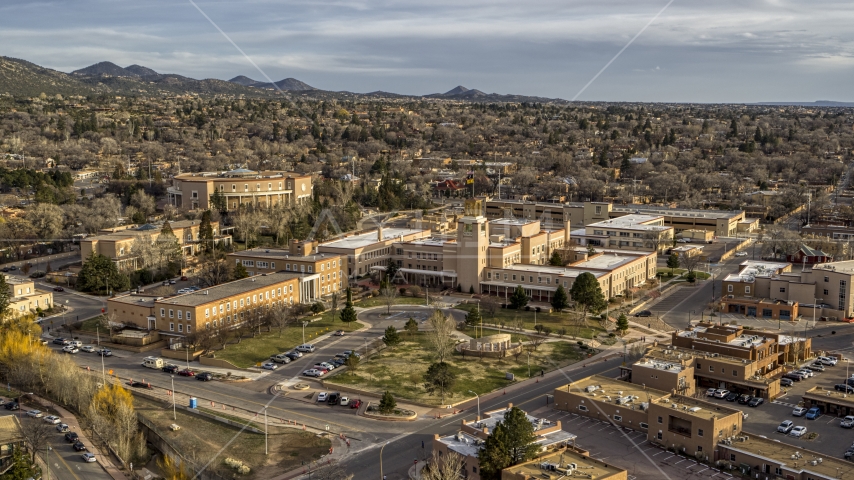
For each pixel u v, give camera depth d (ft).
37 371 563.89
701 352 578.25
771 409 514.68
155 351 640.17
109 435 462.60
